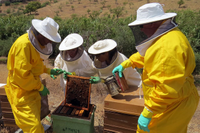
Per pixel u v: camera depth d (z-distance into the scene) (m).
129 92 2.92
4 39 12.27
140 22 2.02
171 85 1.85
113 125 2.70
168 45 1.86
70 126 2.70
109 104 2.61
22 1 98.75
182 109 2.14
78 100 2.88
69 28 10.64
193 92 2.26
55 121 2.75
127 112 2.52
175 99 1.95
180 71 1.81
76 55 3.26
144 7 2.03
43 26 2.49
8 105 3.17
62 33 10.53
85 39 8.33
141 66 2.80
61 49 3.08
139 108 2.44
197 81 6.48
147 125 2.16
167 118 2.18
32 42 2.44
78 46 3.04
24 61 2.41
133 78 3.28
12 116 3.24
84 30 10.02
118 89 2.67
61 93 5.43
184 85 2.07
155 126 2.26
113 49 2.84
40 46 2.58
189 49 2.00
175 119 2.17
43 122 3.83
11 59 2.56
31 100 2.67
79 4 79.44
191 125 3.70
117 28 8.95
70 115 2.67
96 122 3.84
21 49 2.40
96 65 3.04
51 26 2.52
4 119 3.28
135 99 2.63
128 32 8.59
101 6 72.50
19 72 2.43
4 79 6.86
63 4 81.25
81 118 2.62
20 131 3.32
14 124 3.31
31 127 2.55
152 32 2.05
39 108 2.84
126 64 2.80
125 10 59.06
